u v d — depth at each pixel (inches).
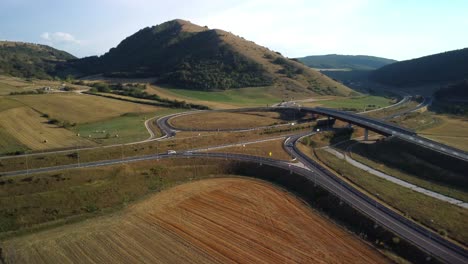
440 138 5797.2
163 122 6471.5
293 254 2458.2
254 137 5580.7
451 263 2294.5
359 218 2901.1
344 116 6579.7
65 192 3324.3
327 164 4333.2
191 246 2556.6
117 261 2380.7
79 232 2783.0
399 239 2564.0
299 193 3553.2
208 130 5979.3
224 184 3794.3
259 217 3014.3
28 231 2812.5
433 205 3267.7
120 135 5423.2
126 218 3024.1
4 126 5142.7
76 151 4409.5
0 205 3034.0
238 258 2405.3
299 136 5698.8
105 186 3523.6
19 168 3833.7
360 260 2401.6
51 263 2372.0
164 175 3937.0
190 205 3265.3
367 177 4013.3
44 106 6525.6
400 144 5137.8
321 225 2883.9
